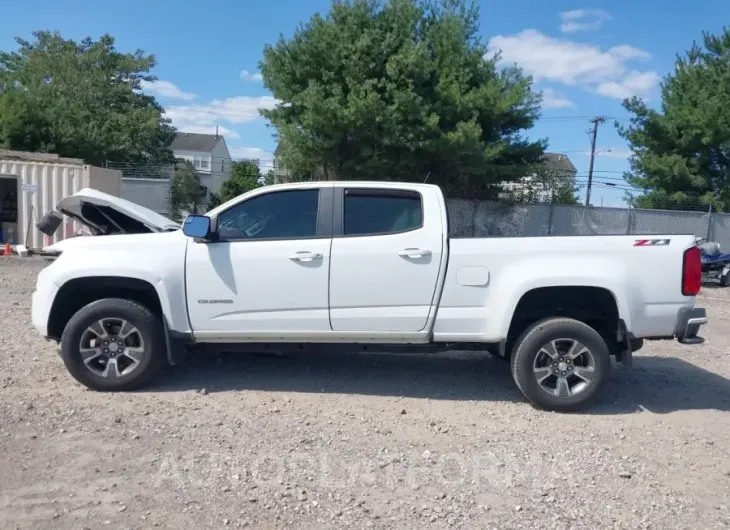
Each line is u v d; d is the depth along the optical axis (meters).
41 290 6.01
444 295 5.93
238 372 6.77
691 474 4.73
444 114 18.97
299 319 5.95
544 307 6.21
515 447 5.07
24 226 17.22
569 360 5.90
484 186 21.38
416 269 5.91
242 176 53.75
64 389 5.99
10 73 39.94
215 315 5.95
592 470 4.71
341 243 5.93
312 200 6.07
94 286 6.00
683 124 23.20
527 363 5.85
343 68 18.97
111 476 4.30
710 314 13.01
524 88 19.55
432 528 3.83
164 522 3.77
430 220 6.00
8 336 7.85
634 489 4.45
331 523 3.84
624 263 5.89
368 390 6.36
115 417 5.32
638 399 6.46
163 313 5.91
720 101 22.89
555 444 5.17
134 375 5.93
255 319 5.95
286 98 19.52
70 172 17.48
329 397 6.09
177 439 4.94
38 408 5.45
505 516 4.00
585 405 5.92
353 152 19.56
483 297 5.93
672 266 5.89
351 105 17.75
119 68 40.88
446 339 5.99
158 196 25.47
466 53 19.62
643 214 21.48
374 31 18.75
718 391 6.85
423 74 18.48
